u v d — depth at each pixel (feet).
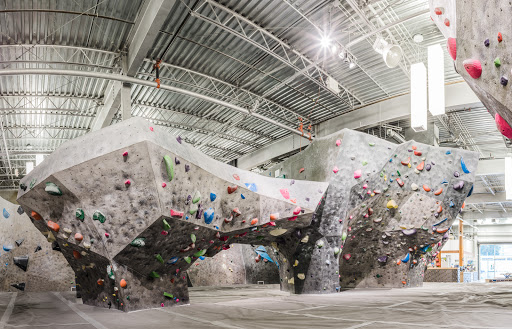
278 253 26.84
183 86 42.57
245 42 35.47
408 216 27.25
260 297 22.97
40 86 40.83
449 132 51.39
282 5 30.94
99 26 32.09
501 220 108.68
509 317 14.05
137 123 15.06
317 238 23.91
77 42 34.17
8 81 39.09
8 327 12.72
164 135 15.93
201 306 18.04
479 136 53.93
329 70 40.14
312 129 54.19
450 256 92.84
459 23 8.90
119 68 36.91
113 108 40.01
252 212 19.47
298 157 27.43
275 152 60.23
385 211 26.78
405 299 20.59
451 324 12.49
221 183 18.20
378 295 22.85
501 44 7.47
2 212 28.89
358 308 16.88
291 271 25.30
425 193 26.99
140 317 14.75
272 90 42.86
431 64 20.52
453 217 28.09
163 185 15.28
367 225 26.91
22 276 29.01
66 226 16.56
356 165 24.29
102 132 15.43
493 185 71.82
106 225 15.69
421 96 21.97
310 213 21.02
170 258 17.69
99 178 15.15
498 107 8.22
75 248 17.34
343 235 24.71
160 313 15.80
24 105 44.29
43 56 35.68
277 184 21.21
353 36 34.86
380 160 25.18
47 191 15.42
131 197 15.35
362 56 37.63
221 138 58.49
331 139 24.66
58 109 44.80
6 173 69.67
